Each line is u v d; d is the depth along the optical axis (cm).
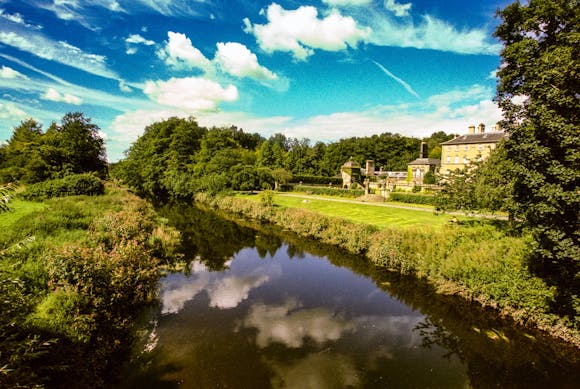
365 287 1614
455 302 1432
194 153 7144
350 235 2273
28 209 2211
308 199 4391
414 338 1141
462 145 5847
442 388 882
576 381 934
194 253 2173
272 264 1997
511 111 1212
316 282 1680
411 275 1753
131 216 2094
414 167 6544
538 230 1171
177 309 1302
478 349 1081
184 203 5044
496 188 1897
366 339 1123
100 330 963
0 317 550
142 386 830
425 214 2844
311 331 1164
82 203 2472
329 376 909
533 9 1223
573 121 1012
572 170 982
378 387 875
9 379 510
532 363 1012
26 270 988
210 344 1046
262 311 1314
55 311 833
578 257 1003
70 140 4009
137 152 7750
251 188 5706
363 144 10162
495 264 1416
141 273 1380
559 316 1156
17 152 4066
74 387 736
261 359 973
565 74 984
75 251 1090
